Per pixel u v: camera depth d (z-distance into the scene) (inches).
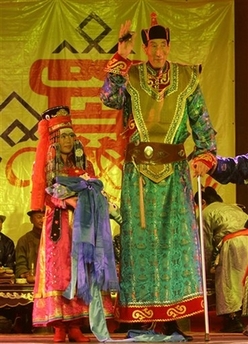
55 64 430.9
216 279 379.2
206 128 286.4
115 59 280.8
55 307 275.6
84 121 429.7
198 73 288.5
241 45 439.2
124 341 270.4
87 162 296.5
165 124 283.4
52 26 432.5
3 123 429.7
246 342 261.1
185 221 280.1
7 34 431.8
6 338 318.0
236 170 290.5
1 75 430.3
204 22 432.8
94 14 432.5
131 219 278.8
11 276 382.9
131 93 284.2
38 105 430.3
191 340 275.3
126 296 275.3
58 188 283.4
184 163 284.7
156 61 285.1
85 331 378.9
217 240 383.2
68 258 279.1
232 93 431.8
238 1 440.8
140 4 433.1
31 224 428.1
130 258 276.7
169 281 275.4
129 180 281.6
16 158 429.7
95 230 280.4
